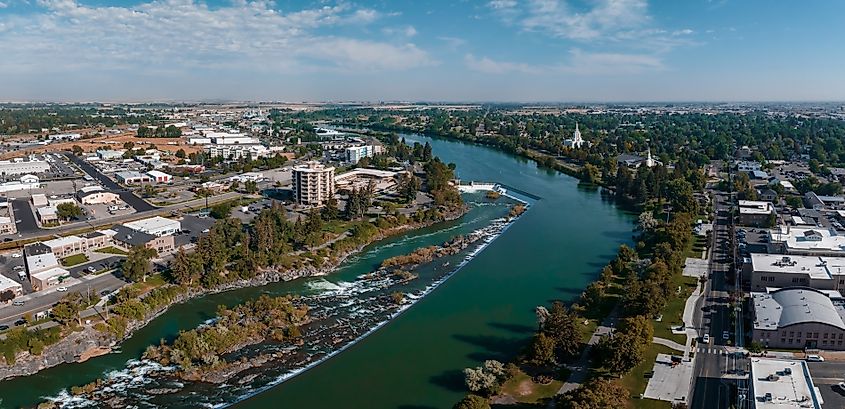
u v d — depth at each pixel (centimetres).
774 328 17825
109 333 18900
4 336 17988
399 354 18188
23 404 15512
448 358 17962
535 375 16575
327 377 16850
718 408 14888
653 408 14812
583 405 13675
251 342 18812
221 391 16112
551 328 17812
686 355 17488
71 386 16338
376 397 15888
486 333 19600
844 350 17538
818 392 14738
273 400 15725
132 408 15325
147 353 17788
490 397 15550
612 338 17562
